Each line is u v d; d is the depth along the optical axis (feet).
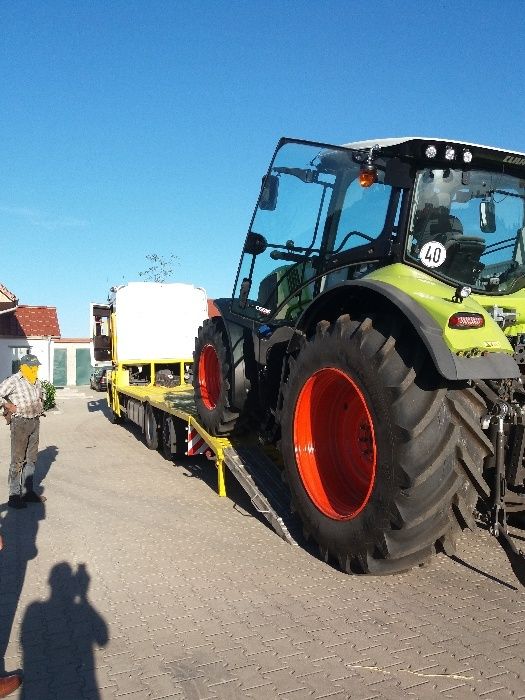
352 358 12.05
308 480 13.78
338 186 15.10
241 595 12.14
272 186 16.90
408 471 10.81
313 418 14.03
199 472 25.00
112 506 19.63
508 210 14.01
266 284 17.24
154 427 30.55
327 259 15.24
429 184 13.28
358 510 12.15
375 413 11.49
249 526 16.94
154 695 8.63
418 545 11.37
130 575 13.47
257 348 17.62
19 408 19.79
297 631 10.47
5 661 9.73
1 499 21.31
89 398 74.74
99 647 10.14
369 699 8.39
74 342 109.60
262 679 8.97
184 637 10.41
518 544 13.93
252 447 19.52
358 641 10.04
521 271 14.06
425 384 11.08
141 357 40.96
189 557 14.52
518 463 11.08
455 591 12.05
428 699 8.35
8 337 84.48
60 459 29.01
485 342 10.68
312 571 13.34
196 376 21.74
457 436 10.98
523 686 8.64
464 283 13.50
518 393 11.82
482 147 13.08
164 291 41.50
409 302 11.29
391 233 13.47
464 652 9.61
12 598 12.30
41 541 16.05
